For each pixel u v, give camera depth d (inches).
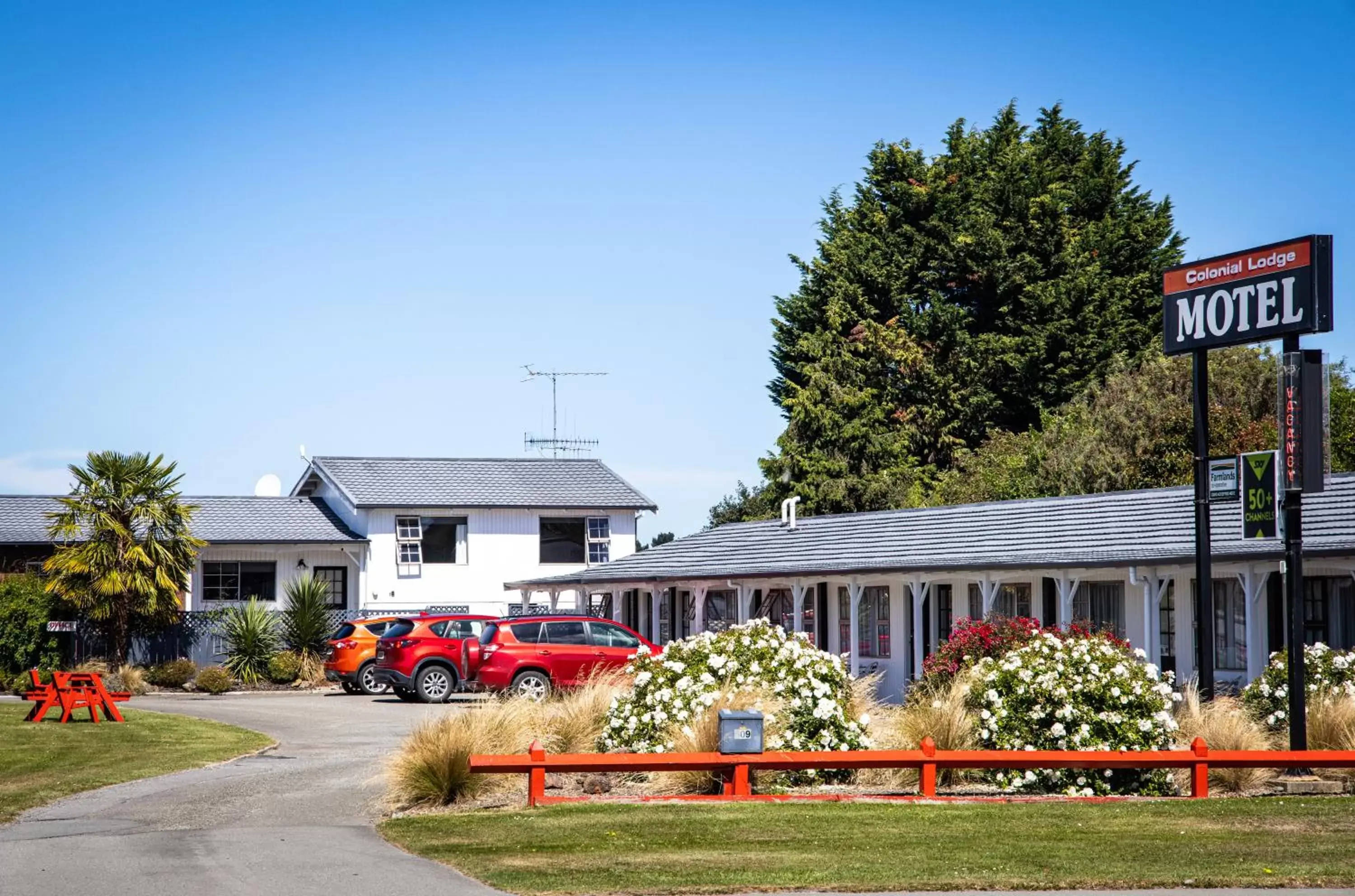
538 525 1796.3
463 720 614.5
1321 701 668.1
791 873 407.5
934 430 2070.6
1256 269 664.4
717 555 1344.7
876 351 2071.9
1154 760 560.1
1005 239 2090.3
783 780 600.1
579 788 599.8
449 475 1822.1
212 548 1689.2
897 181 2204.7
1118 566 933.2
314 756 776.9
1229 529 917.2
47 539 1589.6
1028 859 426.9
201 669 1462.8
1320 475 627.8
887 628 1171.3
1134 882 396.2
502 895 382.9
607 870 414.3
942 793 586.9
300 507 1801.2
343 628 1365.7
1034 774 583.8
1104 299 2053.4
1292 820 496.7
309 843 469.1
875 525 1227.9
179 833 496.7
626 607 1550.2
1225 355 1652.3
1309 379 632.4
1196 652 903.1
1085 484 1596.9
